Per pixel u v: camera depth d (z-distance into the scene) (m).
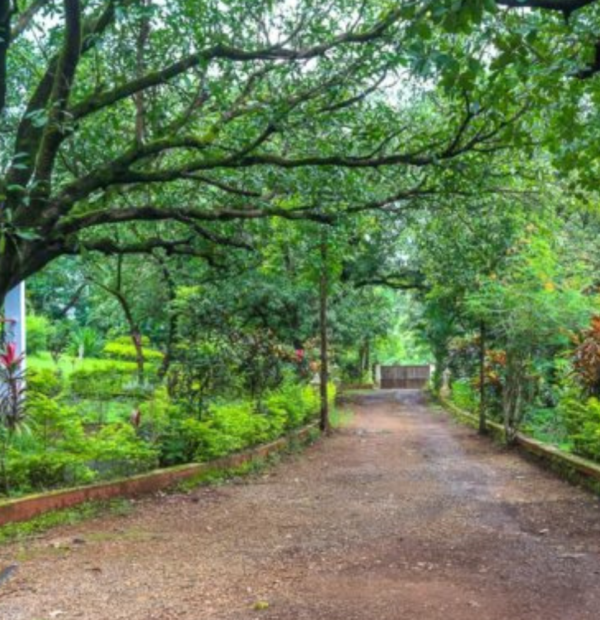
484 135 8.38
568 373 12.70
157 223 11.69
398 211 10.34
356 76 8.35
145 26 8.16
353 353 37.22
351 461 12.88
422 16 4.70
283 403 15.19
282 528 7.31
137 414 10.23
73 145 8.98
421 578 5.45
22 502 7.16
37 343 27.22
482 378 16.88
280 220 10.91
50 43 8.28
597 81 6.09
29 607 4.79
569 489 9.50
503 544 6.50
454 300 17.59
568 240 15.67
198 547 6.50
